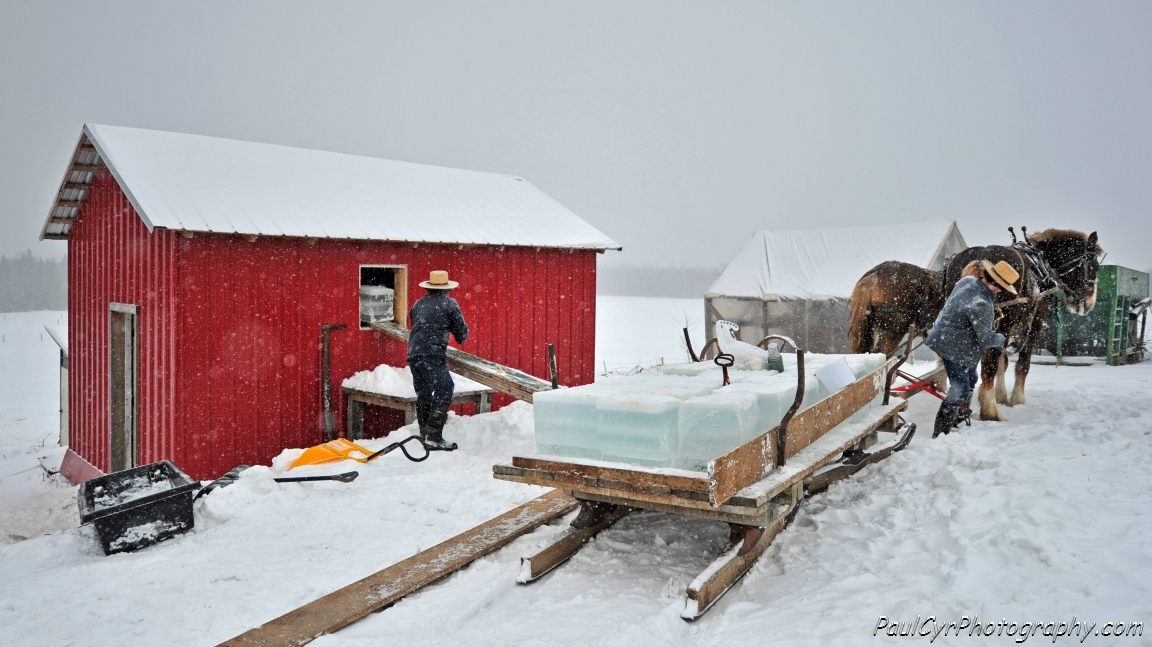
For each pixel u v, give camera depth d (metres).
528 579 4.60
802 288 18.27
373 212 10.63
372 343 10.33
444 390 8.37
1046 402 9.24
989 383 8.22
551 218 13.01
